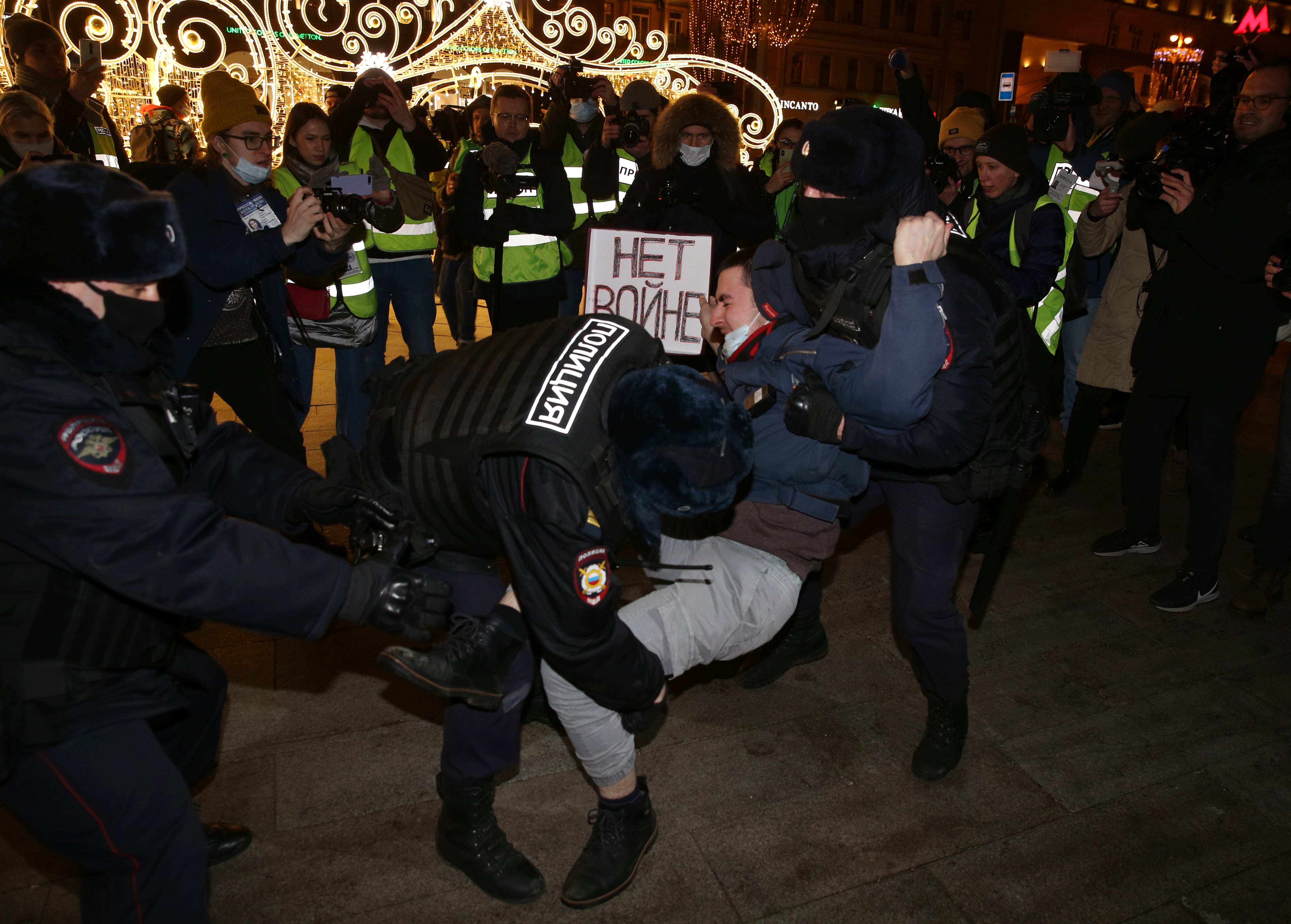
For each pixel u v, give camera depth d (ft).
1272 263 9.49
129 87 27.58
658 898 6.79
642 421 4.55
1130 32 145.89
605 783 6.48
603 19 109.29
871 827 7.58
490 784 6.70
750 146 37.11
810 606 9.37
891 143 5.96
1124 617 11.19
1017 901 6.83
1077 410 14.66
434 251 16.49
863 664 10.05
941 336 5.83
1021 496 15.06
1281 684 9.84
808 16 104.37
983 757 8.52
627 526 5.19
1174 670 10.05
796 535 6.67
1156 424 12.01
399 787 7.88
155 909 4.72
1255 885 7.04
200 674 5.84
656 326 12.35
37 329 4.13
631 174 17.49
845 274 6.21
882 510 14.49
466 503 5.17
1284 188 9.37
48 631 4.28
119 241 4.06
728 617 6.46
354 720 8.75
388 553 4.99
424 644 9.54
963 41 134.21
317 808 7.59
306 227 9.61
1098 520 14.19
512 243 15.31
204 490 5.72
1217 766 8.45
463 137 24.93
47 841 4.57
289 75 29.07
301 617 4.49
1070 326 16.63
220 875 6.87
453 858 6.81
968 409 6.19
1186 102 103.60
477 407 5.08
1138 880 7.06
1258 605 11.19
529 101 14.70
